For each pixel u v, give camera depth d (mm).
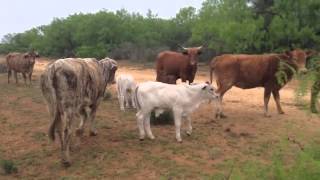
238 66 15125
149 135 11922
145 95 11570
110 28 54969
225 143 11734
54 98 9750
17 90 22406
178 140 11711
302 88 3029
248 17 33406
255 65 15016
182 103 11633
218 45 36125
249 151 11008
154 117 13570
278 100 15594
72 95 9766
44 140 12094
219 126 13648
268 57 15023
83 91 10219
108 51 53031
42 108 16750
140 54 47719
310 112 3141
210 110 16234
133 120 14352
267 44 32031
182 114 11914
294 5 31203
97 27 55469
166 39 51188
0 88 23422
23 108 16797
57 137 12195
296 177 3004
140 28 54969
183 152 10891
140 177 9375
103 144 11523
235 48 32906
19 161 10445
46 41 61469
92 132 12234
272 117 15070
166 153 10812
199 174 9469
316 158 3018
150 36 50812
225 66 15164
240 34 31969
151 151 10945
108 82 12000
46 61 52281
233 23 32281
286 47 31516
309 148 3084
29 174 9633
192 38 39812
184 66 17453
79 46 58125
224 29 32719
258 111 16312
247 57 15203
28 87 23906
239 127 13547
